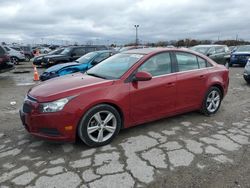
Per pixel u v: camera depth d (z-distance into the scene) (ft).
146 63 15.40
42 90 13.37
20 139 14.62
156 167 11.46
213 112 19.07
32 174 10.96
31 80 40.40
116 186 10.09
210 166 11.57
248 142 14.19
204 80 17.95
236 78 39.78
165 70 16.20
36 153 12.87
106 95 13.41
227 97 25.43
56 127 12.39
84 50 54.54
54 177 10.71
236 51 58.39
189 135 15.12
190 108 17.60
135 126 16.48
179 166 11.55
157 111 15.74
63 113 12.35
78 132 12.97
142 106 14.92
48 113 12.31
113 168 11.38
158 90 15.42
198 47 54.13
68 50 54.65
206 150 13.14
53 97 12.48
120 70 15.12
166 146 13.60
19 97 26.50
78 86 13.37
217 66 19.43
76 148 13.35
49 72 32.48
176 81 16.31
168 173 11.00
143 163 11.82
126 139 14.49
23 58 80.38
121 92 13.96
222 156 12.50
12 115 19.48
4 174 10.98
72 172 11.09
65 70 32.14
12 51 76.33
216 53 52.34
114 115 13.87
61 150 13.14
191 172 11.07
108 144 13.84
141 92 14.69
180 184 10.24
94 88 13.29
